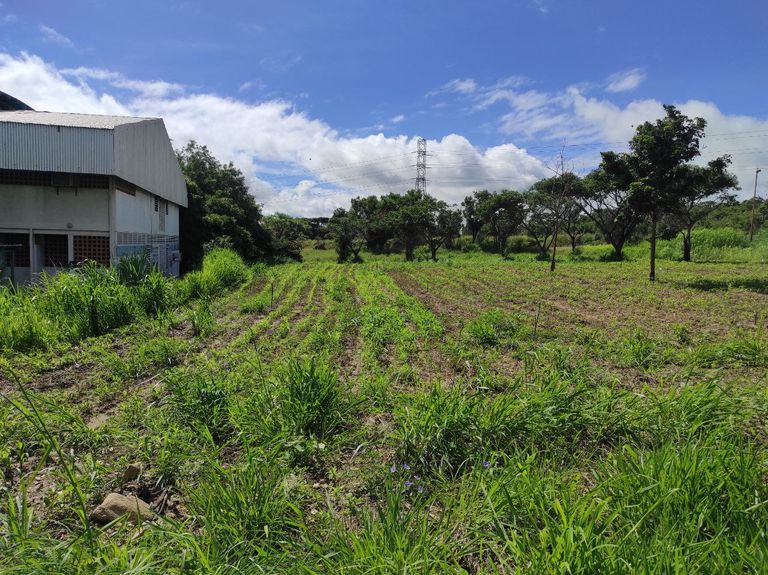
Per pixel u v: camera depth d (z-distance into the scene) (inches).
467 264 1432.1
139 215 837.8
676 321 492.4
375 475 164.9
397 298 656.4
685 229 1525.6
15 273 708.0
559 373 231.5
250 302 577.6
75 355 338.3
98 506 147.6
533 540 120.9
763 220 2242.9
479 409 193.0
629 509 126.0
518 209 1924.2
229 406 212.4
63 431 201.3
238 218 1464.1
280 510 139.5
